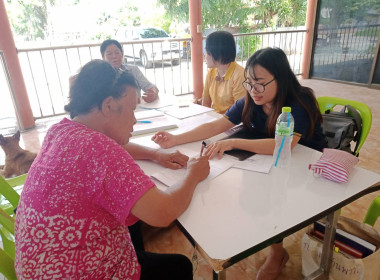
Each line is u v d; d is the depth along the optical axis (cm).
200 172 102
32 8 782
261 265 156
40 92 522
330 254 116
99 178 68
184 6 914
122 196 68
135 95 82
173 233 183
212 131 151
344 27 534
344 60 550
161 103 217
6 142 192
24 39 798
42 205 69
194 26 450
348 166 105
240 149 128
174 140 140
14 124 383
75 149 70
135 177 70
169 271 99
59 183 68
